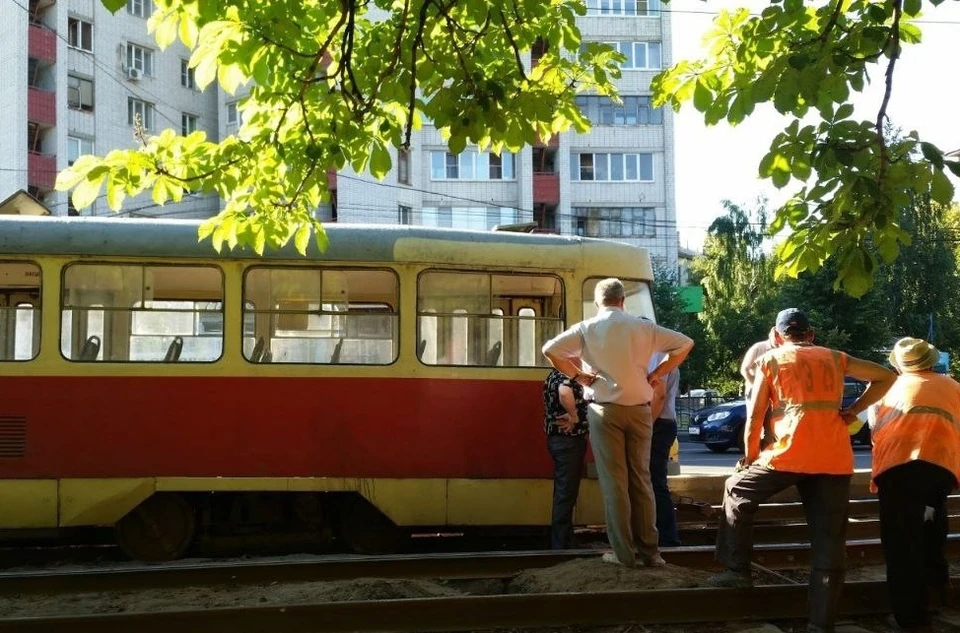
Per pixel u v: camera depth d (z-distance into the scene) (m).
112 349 8.54
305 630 5.85
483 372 8.96
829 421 5.86
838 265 6.00
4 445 8.36
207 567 7.05
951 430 6.18
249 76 6.50
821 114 5.75
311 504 9.16
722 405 24.59
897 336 37.84
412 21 6.55
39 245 8.50
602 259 9.35
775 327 6.95
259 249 7.35
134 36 39.97
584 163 43.97
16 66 36.19
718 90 6.53
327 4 6.66
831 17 5.83
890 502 6.19
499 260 9.09
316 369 8.72
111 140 38.97
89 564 8.77
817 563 5.83
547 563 7.56
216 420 8.56
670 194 44.31
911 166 5.59
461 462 8.84
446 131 6.45
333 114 6.80
